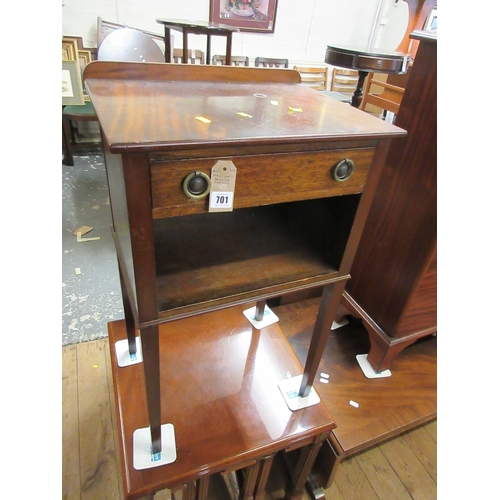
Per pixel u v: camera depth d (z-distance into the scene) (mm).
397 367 1202
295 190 565
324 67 3412
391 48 3424
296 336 1288
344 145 561
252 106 626
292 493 957
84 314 1430
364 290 1167
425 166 892
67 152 2455
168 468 736
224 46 2961
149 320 557
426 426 1187
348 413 1045
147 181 455
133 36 1985
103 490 944
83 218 1997
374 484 1028
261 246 740
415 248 958
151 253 508
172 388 901
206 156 469
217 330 1086
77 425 1070
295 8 3021
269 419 847
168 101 596
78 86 2264
